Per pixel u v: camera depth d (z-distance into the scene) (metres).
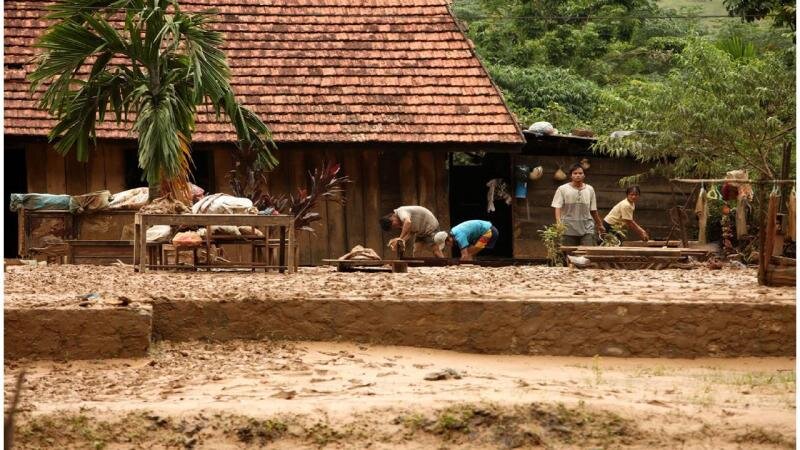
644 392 17.36
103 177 42.53
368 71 45.38
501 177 46.94
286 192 43.22
